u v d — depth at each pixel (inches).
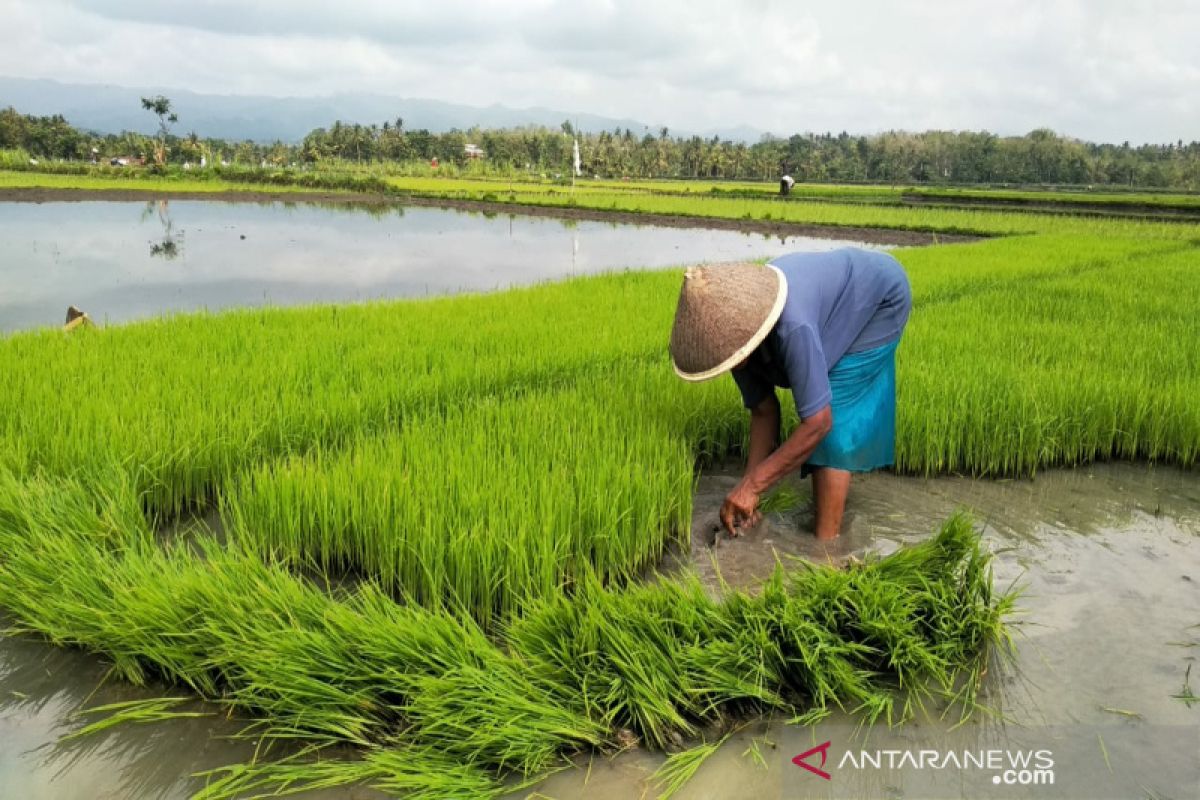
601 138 4202.8
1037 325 312.5
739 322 131.5
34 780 96.2
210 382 212.8
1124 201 1476.4
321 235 941.2
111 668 117.8
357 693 105.0
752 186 2802.7
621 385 210.7
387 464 154.3
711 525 163.8
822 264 144.0
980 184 4271.7
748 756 102.0
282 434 183.2
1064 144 5014.8
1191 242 848.9
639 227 1191.6
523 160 3791.8
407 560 137.0
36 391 196.9
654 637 115.3
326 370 230.8
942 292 419.2
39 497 146.7
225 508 161.0
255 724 104.0
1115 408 211.0
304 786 95.0
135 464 163.8
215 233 925.8
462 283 599.8
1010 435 197.2
